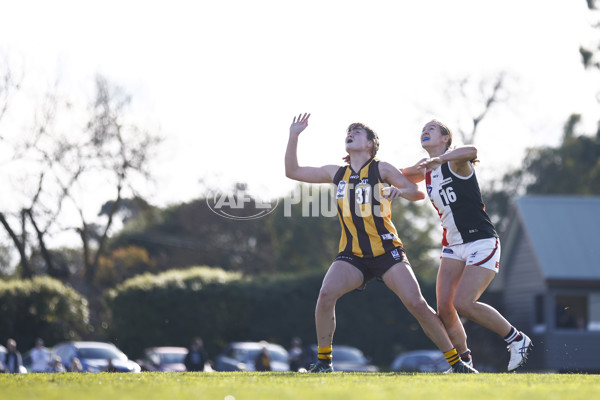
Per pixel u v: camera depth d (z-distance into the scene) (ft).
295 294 380.99
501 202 568.41
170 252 637.30
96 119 426.51
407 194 76.79
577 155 569.64
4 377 69.31
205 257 631.15
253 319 377.71
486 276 80.43
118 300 371.35
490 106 493.36
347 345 376.68
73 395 51.88
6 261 519.19
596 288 368.27
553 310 368.48
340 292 78.18
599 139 570.87
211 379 66.08
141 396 51.08
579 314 402.93
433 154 85.10
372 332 378.53
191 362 264.52
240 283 378.32
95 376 70.95
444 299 83.05
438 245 521.65
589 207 401.08
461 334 84.28
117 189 431.43
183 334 369.50
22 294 352.69
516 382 63.26
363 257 78.43
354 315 378.73
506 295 414.41
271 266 631.56
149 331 367.45
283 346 378.32
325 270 387.96
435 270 518.37
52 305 356.38
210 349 370.12
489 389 55.72
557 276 364.38
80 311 367.25
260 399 48.91
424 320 78.07
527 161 578.66
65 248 570.87
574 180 569.64
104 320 413.18
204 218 631.56
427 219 521.65
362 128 81.05
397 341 380.58
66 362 276.41
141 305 367.45
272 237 619.26
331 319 79.00
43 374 73.87
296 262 552.41
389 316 380.37
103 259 586.86
